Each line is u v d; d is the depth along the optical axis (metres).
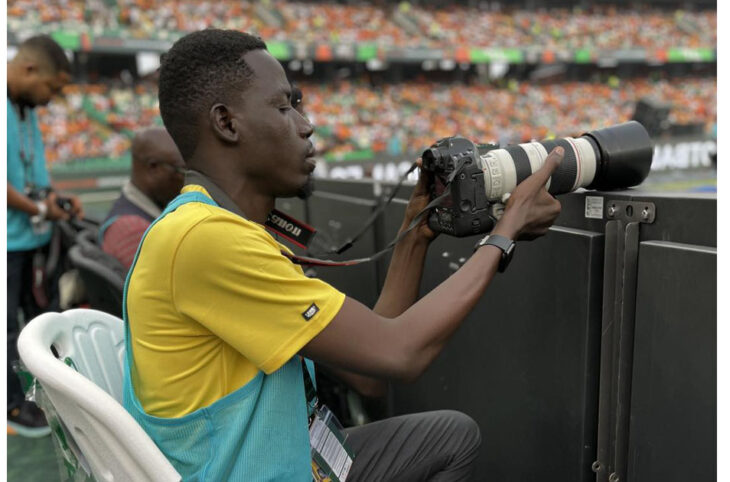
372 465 1.06
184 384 0.81
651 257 0.93
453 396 1.48
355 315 0.79
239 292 0.76
